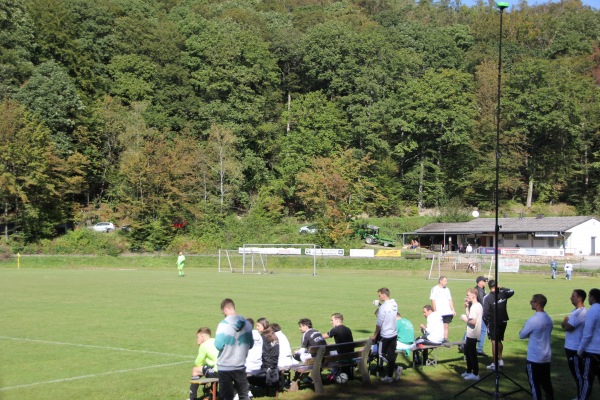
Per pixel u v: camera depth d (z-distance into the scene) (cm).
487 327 1883
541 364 1293
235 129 10069
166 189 8719
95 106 9656
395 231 9950
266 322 1545
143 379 1630
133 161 8525
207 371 1417
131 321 2694
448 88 10638
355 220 9362
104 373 1703
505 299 1775
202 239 8562
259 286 4662
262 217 9275
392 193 10512
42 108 8744
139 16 11762
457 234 9394
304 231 9150
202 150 9325
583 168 10625
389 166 10419
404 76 11538
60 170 8462
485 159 10462
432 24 14500
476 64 12738
